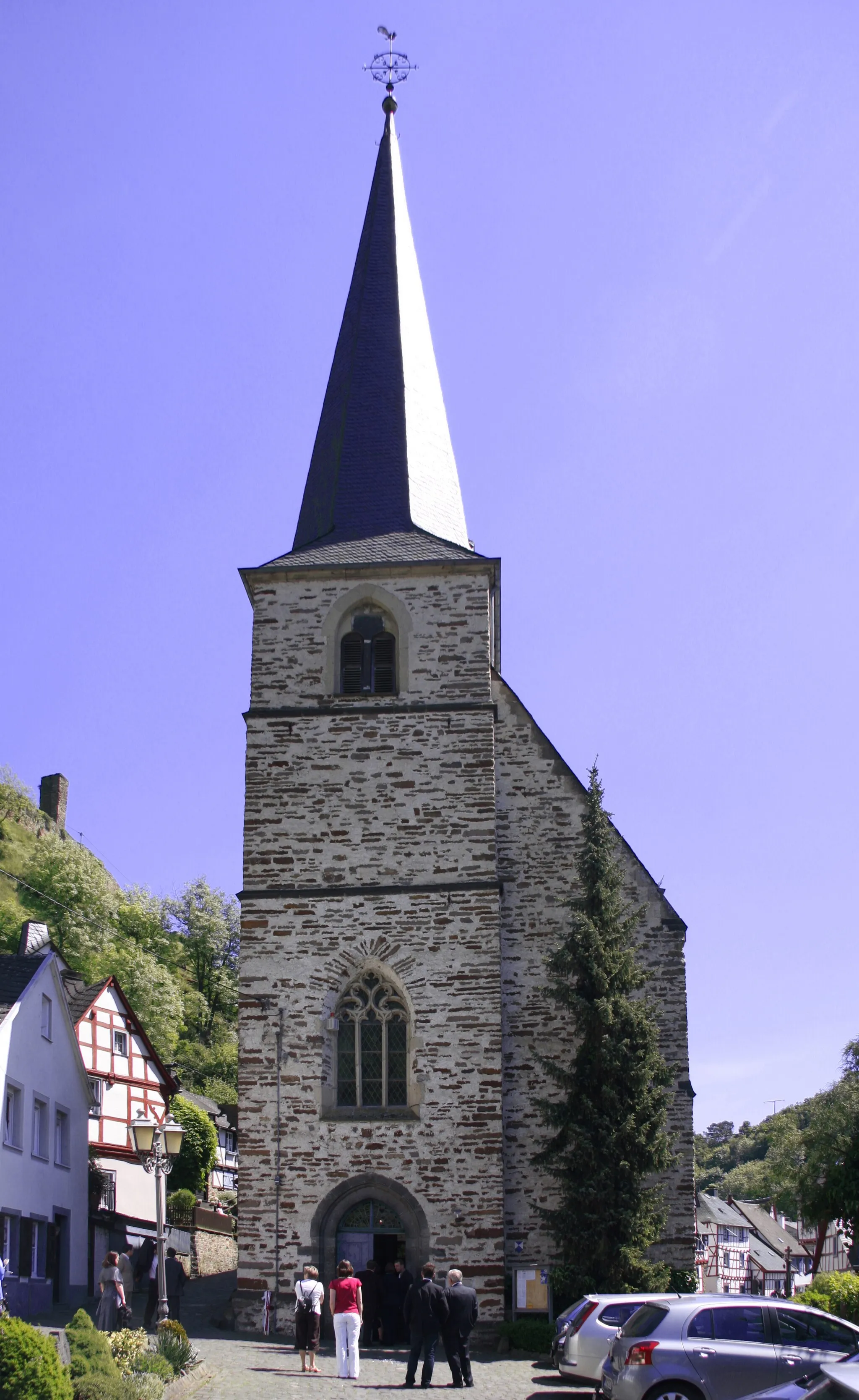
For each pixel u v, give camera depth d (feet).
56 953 109.40
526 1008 98.94
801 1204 154.92
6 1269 85.10
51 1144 104.99
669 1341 53.98
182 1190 147.84
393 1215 89.97
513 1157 95.61
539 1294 86.22
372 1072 92.63
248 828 97.25
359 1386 66.54
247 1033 92.99
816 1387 36.01
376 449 111.24
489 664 99.96
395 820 96.84
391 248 121.19
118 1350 60.59
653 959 101.14
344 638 101.50
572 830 102.73
